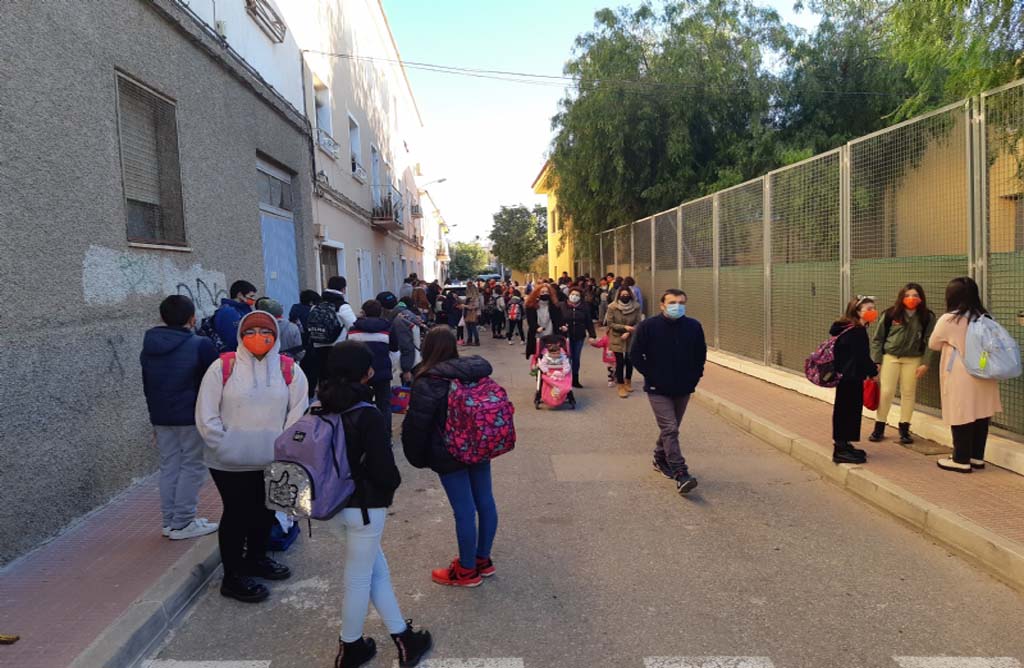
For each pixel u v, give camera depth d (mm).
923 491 5426
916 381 6875
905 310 6758
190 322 4828
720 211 13148
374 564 3355
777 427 7848
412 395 4070
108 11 5898
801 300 9906
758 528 5199
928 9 7242
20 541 4504
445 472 4098
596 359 15914
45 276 4887
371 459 3260
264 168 10656
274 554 4801
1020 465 5766
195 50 7723
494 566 4547
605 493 6090
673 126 18781
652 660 3398
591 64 19719
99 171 5664
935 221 6875
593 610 3934
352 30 18000
